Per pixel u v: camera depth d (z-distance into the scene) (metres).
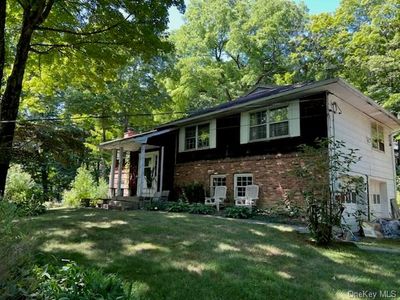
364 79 19.64
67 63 11.73
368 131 14.12
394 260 6.41
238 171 13.67
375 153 14.46
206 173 15.07
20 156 9.98
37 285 2.63
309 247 7.03
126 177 20.36
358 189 8.39
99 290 2.94
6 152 8.94
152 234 7.36
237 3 30.34
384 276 5.37
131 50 10.88
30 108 18.25
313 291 4.53
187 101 26.25
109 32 10.07
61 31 9.92
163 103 24.11
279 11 28.50
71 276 3.08
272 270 5.31
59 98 22.27
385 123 15.41
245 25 28.61
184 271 5.03
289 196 8.98
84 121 23.52
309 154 8.45
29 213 4.89
